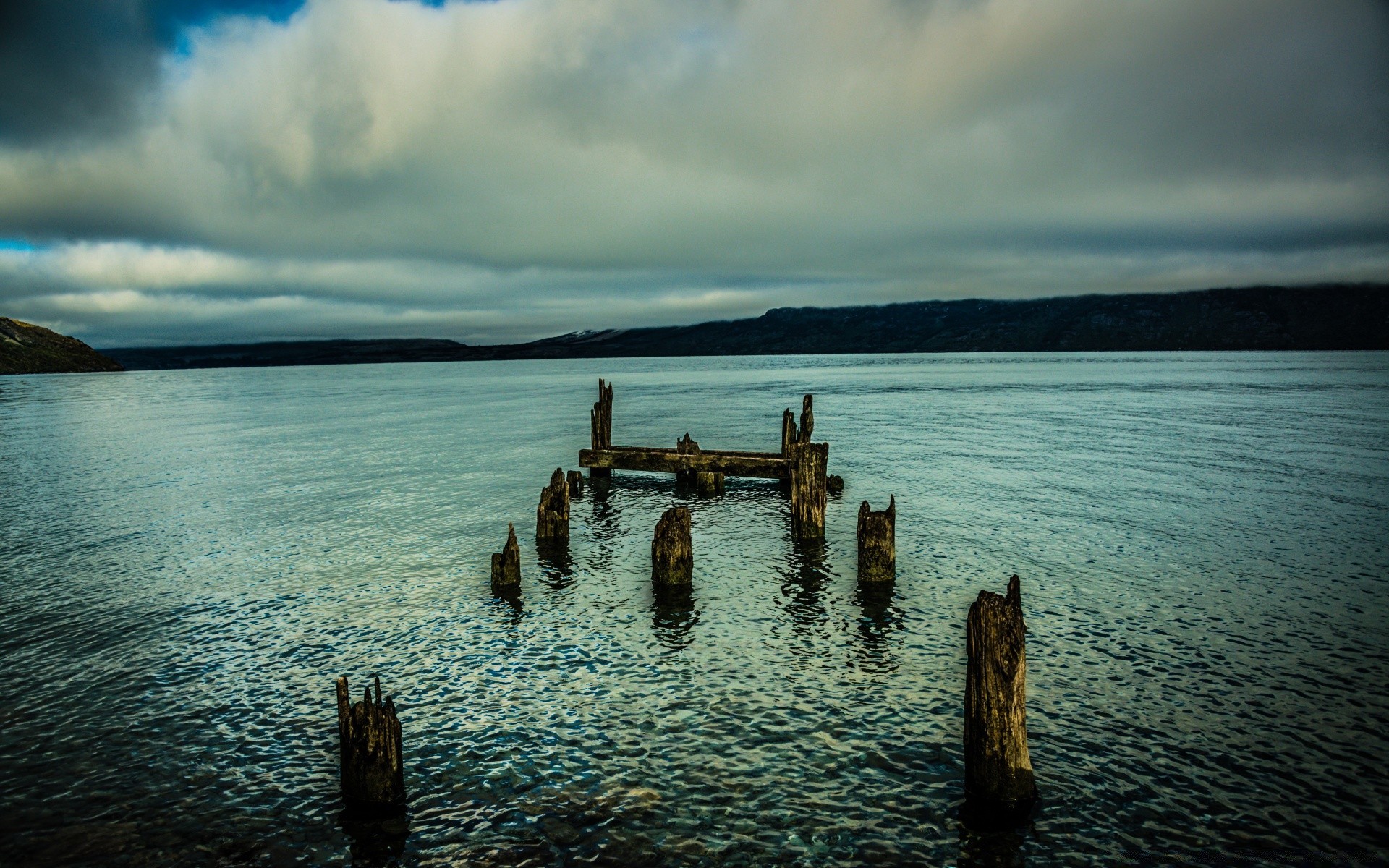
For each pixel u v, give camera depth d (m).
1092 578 20.55
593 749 12.16
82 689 14.63
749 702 13.63
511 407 91.62
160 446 55.16
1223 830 10.10
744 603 18.88
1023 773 10.52
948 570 21.38
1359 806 10.55
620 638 16.69
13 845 10.06
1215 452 44.28
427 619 18.09
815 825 10.25
